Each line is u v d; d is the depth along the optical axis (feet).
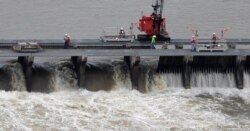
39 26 644.27
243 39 546.67
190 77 493.77
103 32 622.13
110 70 487.61
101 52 479.00
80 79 472.44
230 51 504.02
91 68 487.61
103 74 483.92
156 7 538.06
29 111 424.87
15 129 398.42
